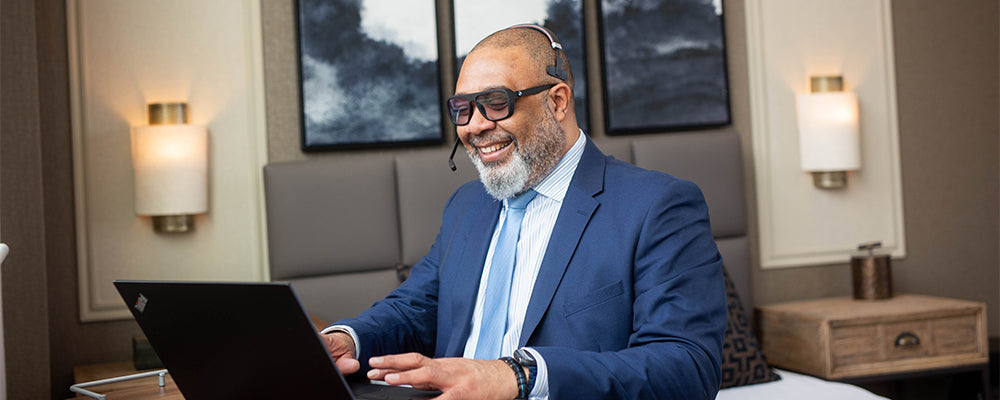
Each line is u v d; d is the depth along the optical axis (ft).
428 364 3.65
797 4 11.72
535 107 5.04
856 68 11.90
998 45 12.38
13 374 7.89
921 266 12.15
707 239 4.83
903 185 12.12
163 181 9.23
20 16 8.03
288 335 3.33
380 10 10.29
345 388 3.34
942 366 10.20
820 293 11.83
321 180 9.83
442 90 10.50
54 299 9.41
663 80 11.15
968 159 12.31
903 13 12.14
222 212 9.89
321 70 10.11
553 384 3.80
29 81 8.09
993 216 12.37
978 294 12.33
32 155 8.09
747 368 9.14
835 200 11.83
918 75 12.16
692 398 4.14
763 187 11.51
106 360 9.59
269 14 10.09
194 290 3.53
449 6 10.57
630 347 4.48
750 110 11.56
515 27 5.38
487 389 3.66
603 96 10.97
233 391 3.82
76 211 9.42
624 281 4.71
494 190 5.12
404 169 10.11
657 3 11.15
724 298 4.72
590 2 11.03
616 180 5.05
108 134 9.57
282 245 9.71
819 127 11.23
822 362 9.82
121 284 3.91
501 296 5.07
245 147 9.96
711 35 11.32
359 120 10.21
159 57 9.74
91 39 9.53
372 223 9.96
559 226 4.95
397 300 5.63
